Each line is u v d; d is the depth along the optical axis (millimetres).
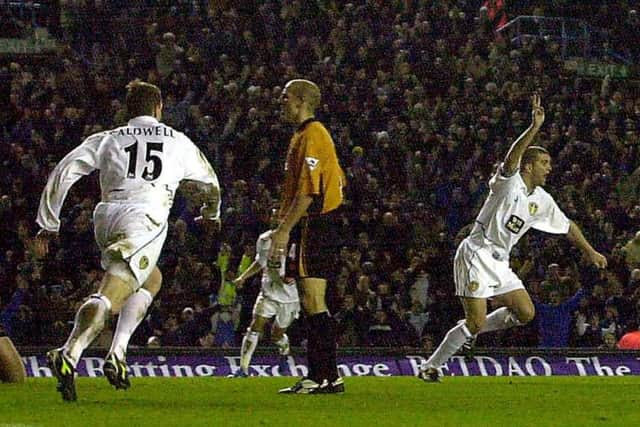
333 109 57094
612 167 58625
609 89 66250
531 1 76062
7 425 14586
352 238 48750
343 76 59344
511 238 28766
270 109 55438
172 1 65562
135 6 64938
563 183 56156
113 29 63562
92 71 58938
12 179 50594
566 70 69625
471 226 50188
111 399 19969
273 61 61188
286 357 36219
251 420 15734
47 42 67688
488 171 55094
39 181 50281
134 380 29031
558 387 26031
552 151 58688
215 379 30188
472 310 28547
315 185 21094
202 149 54000
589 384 27625
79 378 29781
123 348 19266
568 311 44500
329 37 62781
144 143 19500
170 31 62156
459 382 28422
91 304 18344
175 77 57531
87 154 19312
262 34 62344
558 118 59781
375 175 53938
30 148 52250
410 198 53844
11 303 43844
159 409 17656
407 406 18906
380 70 61281
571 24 74000
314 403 19391
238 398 20703
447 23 64812
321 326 21906
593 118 61000
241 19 62500
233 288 44906
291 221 21047
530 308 29000
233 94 55938
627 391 24328
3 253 48125
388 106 58500
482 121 57812
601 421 16047
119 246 18750
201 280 44906
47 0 69750
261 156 52875
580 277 50312
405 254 49344
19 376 25406
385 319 44094
